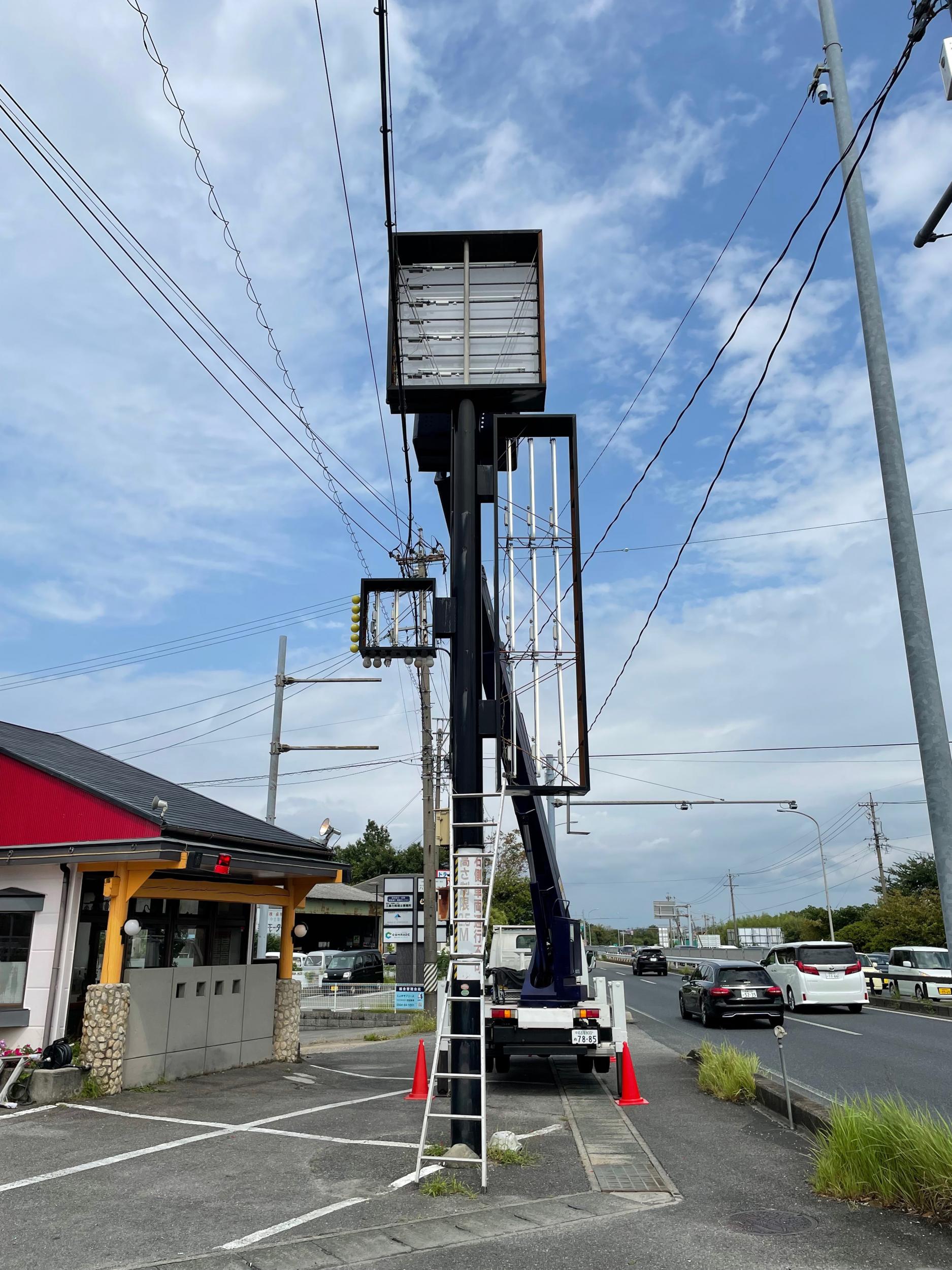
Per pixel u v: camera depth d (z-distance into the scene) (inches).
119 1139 327.0
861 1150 255.1
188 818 485.4
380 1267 197.8
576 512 354.3
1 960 439.8
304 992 1315.2
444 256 387.2
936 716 253.0
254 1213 237.9
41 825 449.4
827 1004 956.6
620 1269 196.5
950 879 241.4
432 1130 343.9
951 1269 194.2
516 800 460.1
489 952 625.3
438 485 429.7
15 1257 205.2
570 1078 506.6
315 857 580.7
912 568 266.5
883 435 281.0
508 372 367.9
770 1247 209.3
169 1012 463.2
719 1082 434.0
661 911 4222.4
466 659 334.6
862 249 301.1
